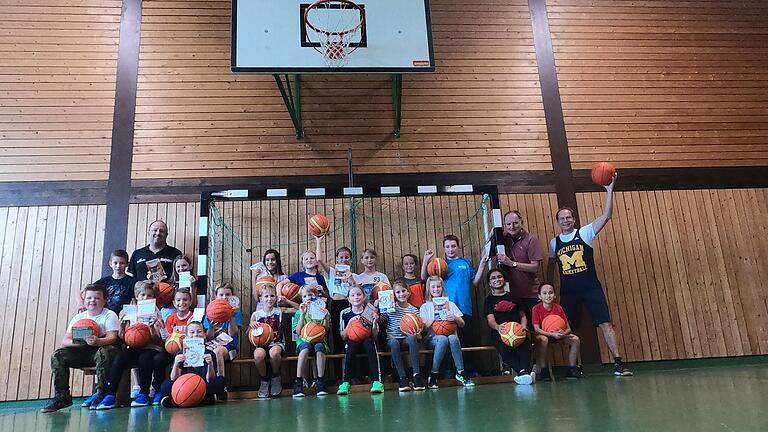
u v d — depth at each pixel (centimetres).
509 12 835
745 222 794
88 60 748
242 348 671
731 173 813
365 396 502
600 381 555
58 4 764
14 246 677
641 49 848
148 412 450
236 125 748
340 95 773
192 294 624
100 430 352
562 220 668
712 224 786
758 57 870
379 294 577
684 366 727
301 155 747
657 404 356
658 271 757
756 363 735
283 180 736
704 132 825
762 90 856
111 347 521
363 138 761
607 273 748
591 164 788
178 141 733
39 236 684
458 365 565
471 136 779
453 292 650
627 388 469
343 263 646
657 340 731
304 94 767
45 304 664
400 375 543
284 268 704
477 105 792
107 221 697
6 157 705
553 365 701
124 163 718
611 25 852
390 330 589
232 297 591
